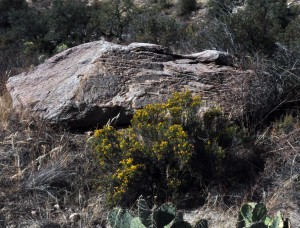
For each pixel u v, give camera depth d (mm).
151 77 5234
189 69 5453
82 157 4520
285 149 4484
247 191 4133
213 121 4520
